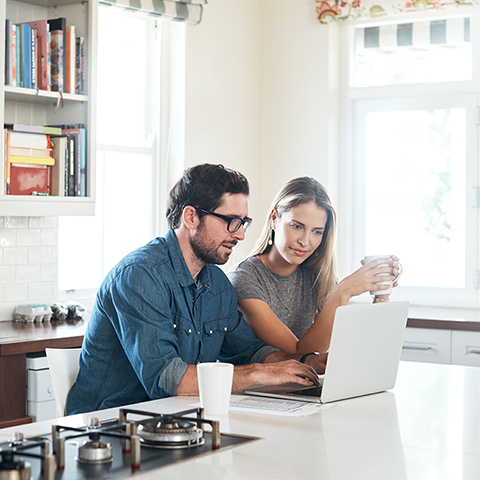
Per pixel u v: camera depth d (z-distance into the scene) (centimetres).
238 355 221
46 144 338
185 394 184
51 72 342
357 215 474
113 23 422
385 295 226
